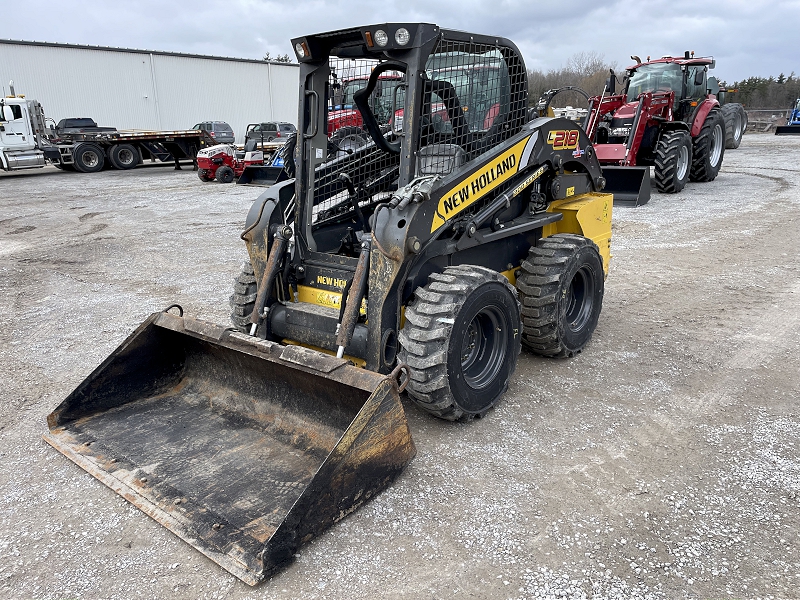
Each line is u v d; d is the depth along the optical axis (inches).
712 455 131.3
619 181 435.5
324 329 140.6
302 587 95.3
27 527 110.3
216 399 147.1
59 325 222.8
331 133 160.6
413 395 134.3
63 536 108.0
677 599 91.8
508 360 152.6
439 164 145.5
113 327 219.6
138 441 133.0
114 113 1305.4
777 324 211.6
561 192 189.6
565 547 103.3
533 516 111.5
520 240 182.7
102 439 134.3
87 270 307.4
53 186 701.9
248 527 104.4
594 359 185.0
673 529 107.6
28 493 120.3
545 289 168.9
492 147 163.2
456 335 132.0
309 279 151.6
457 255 155.8
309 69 146.3
